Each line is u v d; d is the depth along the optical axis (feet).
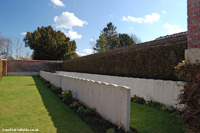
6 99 19.63
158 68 18.47
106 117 12.04
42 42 97.40
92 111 13.42
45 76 46.62
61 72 70.23
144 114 13.30
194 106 7.68
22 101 18.60
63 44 103.96
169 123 11.10
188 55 8.20
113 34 137.90
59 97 20.65
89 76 38.17
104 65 33.47
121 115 10.16
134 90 20.57
